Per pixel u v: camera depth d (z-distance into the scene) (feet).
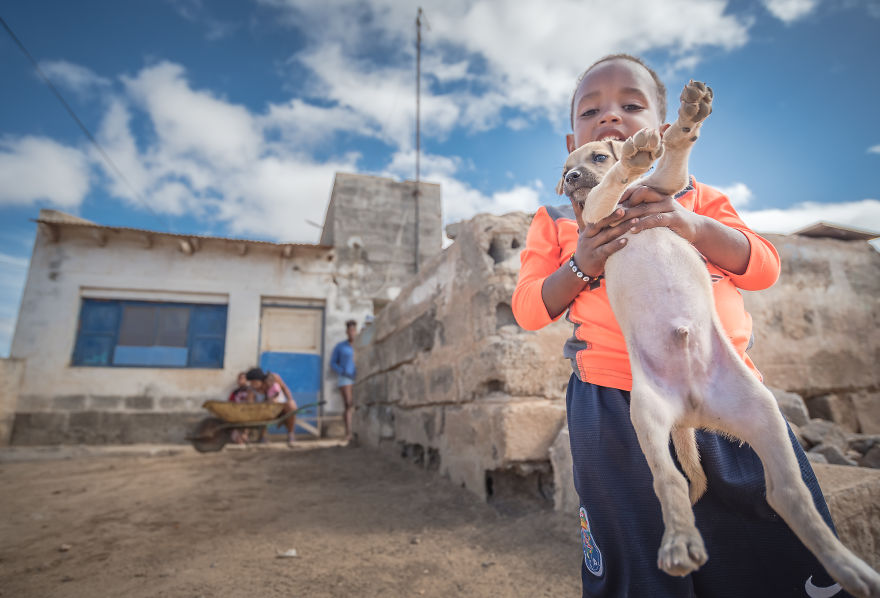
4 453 26.86
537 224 5.71
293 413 28.99
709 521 4.00
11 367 32.83
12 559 10.18
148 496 15.78
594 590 4.25
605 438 4.25
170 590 8.55
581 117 5.64
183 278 37.40
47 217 36.19
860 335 18.31
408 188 44.27
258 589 8.59
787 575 3.82
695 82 3.77
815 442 12.65
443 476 15.94
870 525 7.82
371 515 13.12
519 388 12.71
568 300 4.77
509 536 10.65
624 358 4.51
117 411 34.45
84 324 35.73
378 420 24.29
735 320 4.53
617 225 4.35
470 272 14.46
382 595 8.32
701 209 4.96
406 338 20.61
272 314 39.11
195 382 36.01
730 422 3.90
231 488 16.79
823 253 18.78
